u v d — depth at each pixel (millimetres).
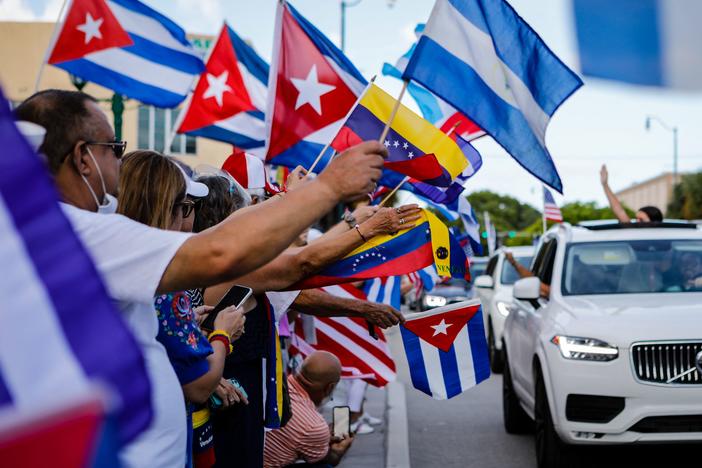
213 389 3092
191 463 3111
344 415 5066
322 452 4727
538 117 3775
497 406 10188
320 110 5527
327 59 5543
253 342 3898
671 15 1834
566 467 6348
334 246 3771
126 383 1426
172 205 3055
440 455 7574
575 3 1884
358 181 2221
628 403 5996
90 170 2379
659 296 6949
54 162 2344
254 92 8594
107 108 29375
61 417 977
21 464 957
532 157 3781
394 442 7836
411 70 3676
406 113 4086
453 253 4336
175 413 2602
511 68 3732
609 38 1894
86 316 1409
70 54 6723
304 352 6480
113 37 6844
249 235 2129
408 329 4715
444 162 4047
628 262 7469
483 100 3717
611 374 6023
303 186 2215
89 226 2121
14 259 1367
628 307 6562
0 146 1356
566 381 6141
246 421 3830
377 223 3842
